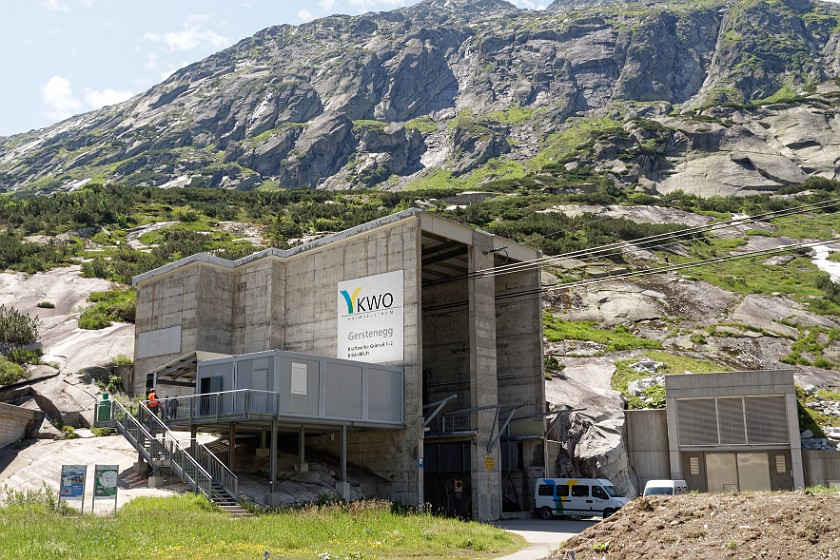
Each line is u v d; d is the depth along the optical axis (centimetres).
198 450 3130
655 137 16488
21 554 1678
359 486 3397
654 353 6081
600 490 3681
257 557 1800
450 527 2617
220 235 9212
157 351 4600
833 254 9438
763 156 15225
